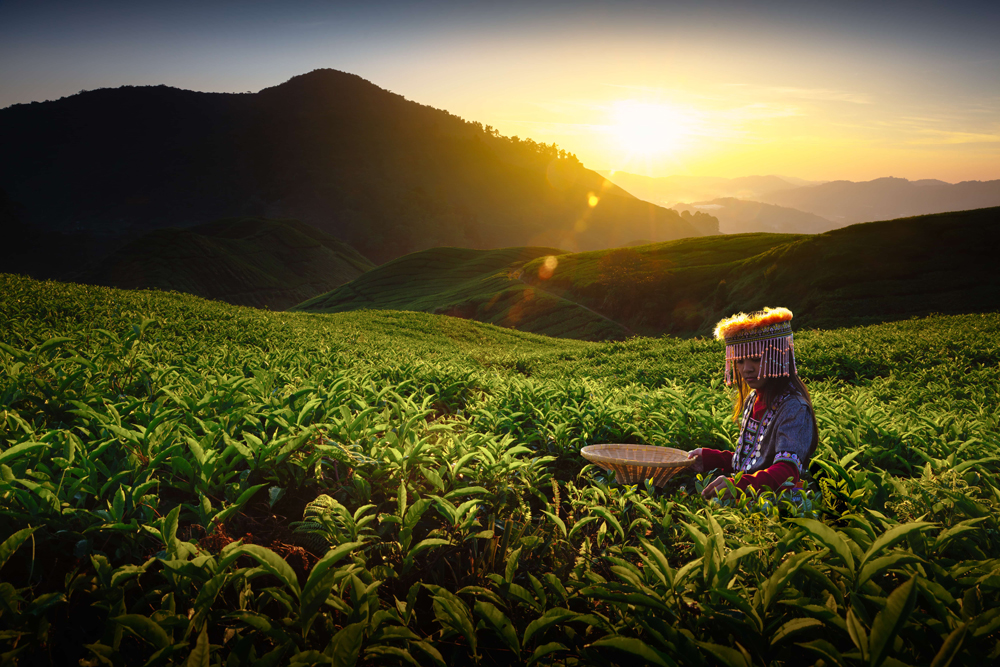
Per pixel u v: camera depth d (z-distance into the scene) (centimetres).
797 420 285
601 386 830
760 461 301
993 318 1984
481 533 235
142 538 218
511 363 1847
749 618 167
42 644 174
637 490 340
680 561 245
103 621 191
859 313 5550
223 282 17488
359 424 354
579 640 204
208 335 1162
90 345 638
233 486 268
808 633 175
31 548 211
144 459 284
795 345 1538
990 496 294
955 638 140
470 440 364
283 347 1143
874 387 967
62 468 265
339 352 1040
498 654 197
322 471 312
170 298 1819
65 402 357
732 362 310
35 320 975
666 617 179
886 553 187
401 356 1225
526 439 434
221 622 190
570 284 9831
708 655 171
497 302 10019
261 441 308
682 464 305
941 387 923
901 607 143
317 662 156
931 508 263
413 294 12838
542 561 246
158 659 154
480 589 192
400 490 239
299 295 18850
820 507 242
